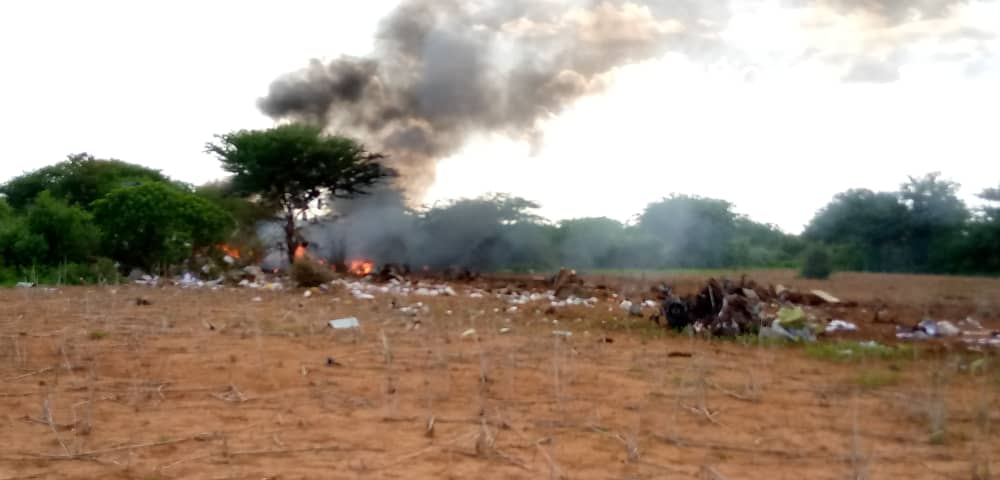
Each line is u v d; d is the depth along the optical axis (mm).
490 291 24922
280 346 11461
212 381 8945
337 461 6090
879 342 13039
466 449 6410
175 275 27609
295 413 7570
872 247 39719
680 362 10695
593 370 9883
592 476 5789
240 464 6000
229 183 37906
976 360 11062
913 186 39219
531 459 6188
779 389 8961
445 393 8438
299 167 35906
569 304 19406
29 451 6285
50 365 9758
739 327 13367
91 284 24625
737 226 42219
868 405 8242
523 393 8516
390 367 9891
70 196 37062
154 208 27422
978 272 34844
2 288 22000
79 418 7293
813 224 42344
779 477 5867
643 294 22094
